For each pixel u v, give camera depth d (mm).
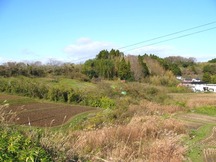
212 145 15070
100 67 58906
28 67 51531
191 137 16953
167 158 10320
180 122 18906
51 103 34375
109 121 17391
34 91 37219
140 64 61906
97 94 35969
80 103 35031
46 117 23641
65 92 36125
